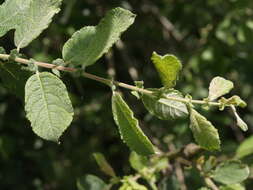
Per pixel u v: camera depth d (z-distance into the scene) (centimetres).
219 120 330
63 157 351
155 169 220
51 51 302
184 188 224
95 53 144
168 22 357
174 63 141
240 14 319
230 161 205
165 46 367
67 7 279
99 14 313
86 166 351
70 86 313
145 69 368
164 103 150
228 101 149
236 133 369
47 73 144
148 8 352
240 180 203
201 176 215
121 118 147
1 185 330
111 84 147
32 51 289
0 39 230
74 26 293
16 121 325
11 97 322
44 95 143
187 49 369
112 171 213
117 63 354
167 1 359
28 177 338
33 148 333
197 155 220
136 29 352
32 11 152
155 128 321
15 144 322
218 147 150
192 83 333
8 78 161
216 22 330
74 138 357
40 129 142
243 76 355
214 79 151
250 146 238
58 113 143
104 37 142
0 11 154
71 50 147
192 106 149
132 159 219
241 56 336
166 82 145
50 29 289
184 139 304
